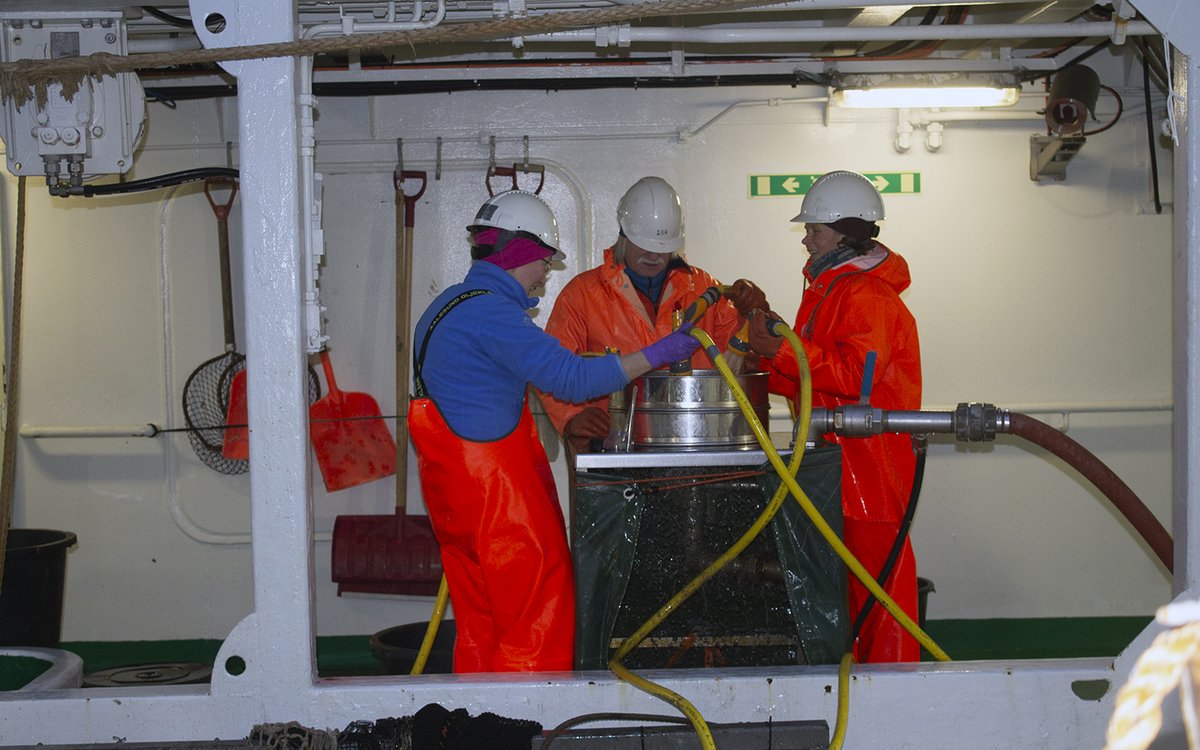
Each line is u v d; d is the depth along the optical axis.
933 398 4.73
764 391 2.94
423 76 4.49
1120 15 3.47
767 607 2.94
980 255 4.70
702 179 4.64
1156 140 4.68
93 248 4.61
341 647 4.74
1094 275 4.71
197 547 4.67
